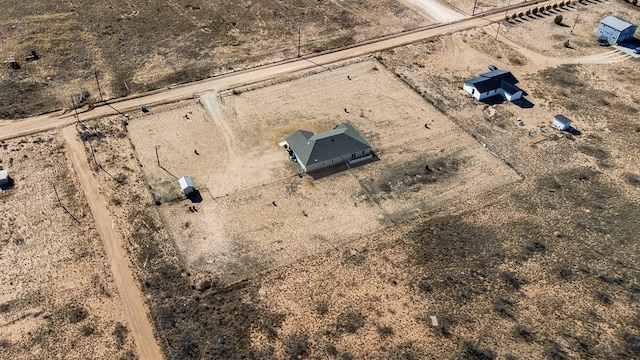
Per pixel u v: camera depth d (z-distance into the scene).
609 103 80.38
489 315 51.28
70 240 58.88
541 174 68.31
